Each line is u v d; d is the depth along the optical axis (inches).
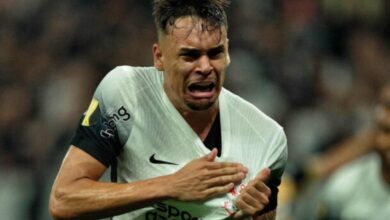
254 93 1478.8
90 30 1651.1
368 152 873.5
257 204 518.3
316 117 1412.4
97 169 534.3
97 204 510.6
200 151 540.1
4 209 1344.7
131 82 544.7
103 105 542.0
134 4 1684.3
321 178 896.9
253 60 1561.3
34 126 1438.2
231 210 532.4
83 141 536.7
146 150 539.2
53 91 1512.1
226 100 557.6
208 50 510.0
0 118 1454.2
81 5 1697.8
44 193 1328.7
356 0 1701.5
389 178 840.3
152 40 1596.9
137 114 539.5
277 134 561.9
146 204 509.7
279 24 1665.8
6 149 1422.2
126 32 1633.9
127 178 542.6
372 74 1555.1
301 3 1708.9
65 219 517.7
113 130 537.3
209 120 548.7
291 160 1285.7
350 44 1651.1
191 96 517.3
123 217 547.2
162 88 544.4
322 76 1546.5
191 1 514.0
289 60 1578.5
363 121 1400.1
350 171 861.2
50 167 1354.6
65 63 1594.5
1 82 1560.0
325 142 1334.9
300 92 1509.6
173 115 539.5
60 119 1437.0
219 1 516.1
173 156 539.2
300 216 909.2
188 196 507.2
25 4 1713.8
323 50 1643.7
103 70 1546.5
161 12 518.6
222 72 517.3
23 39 1660.9
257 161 552.4
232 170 512.4
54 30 1663.4
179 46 510.0
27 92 1531.7
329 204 860.0
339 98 1473.9
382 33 1702.8
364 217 844.0
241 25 1632.6
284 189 904.3
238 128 555.2
